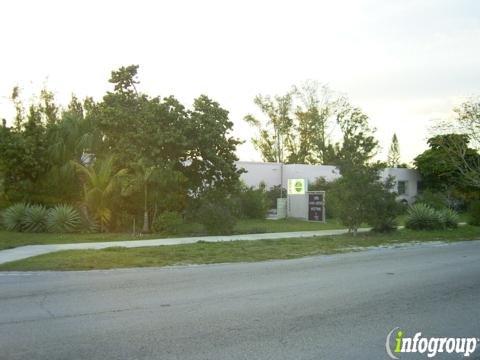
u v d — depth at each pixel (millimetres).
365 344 6664
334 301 9180
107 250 16000
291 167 43500
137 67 25344
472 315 8219
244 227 25406
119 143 23625
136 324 7500
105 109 23688
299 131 61531
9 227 21625
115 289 10266
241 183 33125
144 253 15453
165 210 22984
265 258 15422
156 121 23516
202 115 24672
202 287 10523
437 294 9859
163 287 10508
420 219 25281
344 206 22328
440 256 16188
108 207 22719
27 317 7891
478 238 22859
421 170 48062
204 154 24500
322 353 6266
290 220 31875
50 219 21500
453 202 42031
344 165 22922
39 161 23766
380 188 22484
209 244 17969
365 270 13086
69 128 24938
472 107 31891
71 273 12414
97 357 6023
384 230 23062
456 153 33438
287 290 10227
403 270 13086
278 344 6594
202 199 23812
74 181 23922
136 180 21766
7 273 12305
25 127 24844
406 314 8250
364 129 50969
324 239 20484
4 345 6469
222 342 6648
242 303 8969
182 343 6590
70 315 8031
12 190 23516
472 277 11945
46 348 6352
